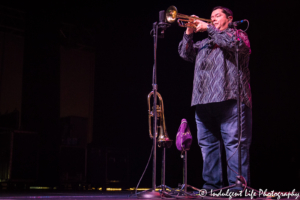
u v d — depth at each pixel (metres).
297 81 6.10
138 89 7.69
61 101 8.94
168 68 7.33
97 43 8.33
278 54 6.29
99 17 8.07
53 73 6.87
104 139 8.07
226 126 2.73
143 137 7.54
